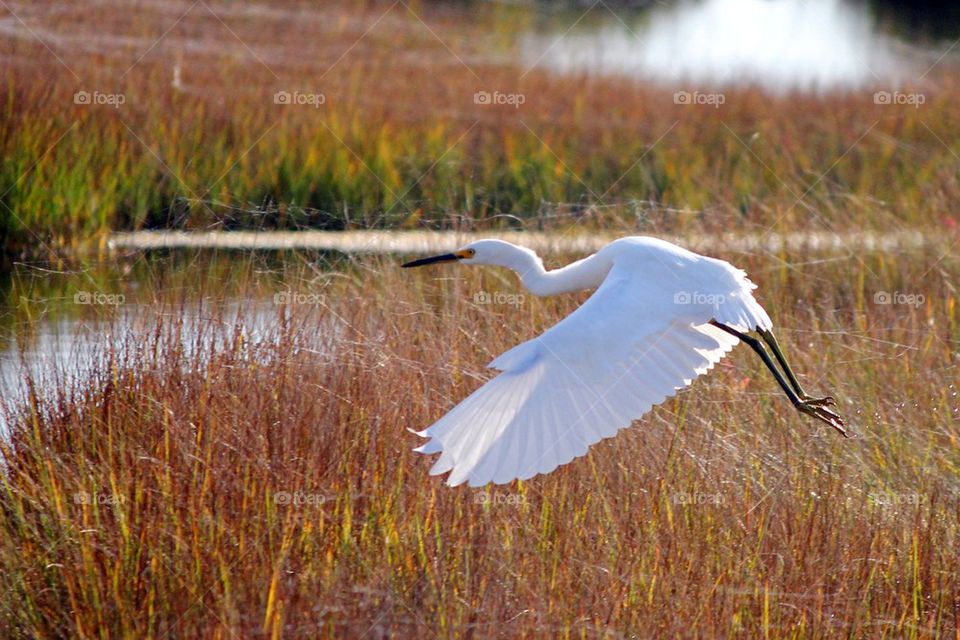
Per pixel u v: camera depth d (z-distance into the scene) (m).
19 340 11.59
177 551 7.87
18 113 18.84
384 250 14.58
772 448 9.55
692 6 39.84
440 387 9.91
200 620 7.50
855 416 10.20
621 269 8.03
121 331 10.90
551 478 8.84
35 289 14.38
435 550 8.09
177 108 20.44
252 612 7.52
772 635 7.55
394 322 11.08
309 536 8.05
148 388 9.65
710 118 24.41
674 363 7.50
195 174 18.44
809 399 8.97
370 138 20.70
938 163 20.58
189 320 10.62
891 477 9.41
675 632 7.45
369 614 7.61
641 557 8.04
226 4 31.00
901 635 7.63
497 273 13.27
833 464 9.47
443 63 27.88
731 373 10.91
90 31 25.66
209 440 8.85
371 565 7.93
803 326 12.12
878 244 15.16
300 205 18.61
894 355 11.32
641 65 30.08
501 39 32.09
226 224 16.20
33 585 7.90
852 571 8.07
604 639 7.25
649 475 8.96
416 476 8.80
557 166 20.73
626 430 9.40
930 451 9.64
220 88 22.25
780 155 21.69
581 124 23.45
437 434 6.41
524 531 8.30
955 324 12.58
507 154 21.02
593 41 33.66
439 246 15.34
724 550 8.23
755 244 14.66
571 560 7.98
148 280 12.53
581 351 7.00
